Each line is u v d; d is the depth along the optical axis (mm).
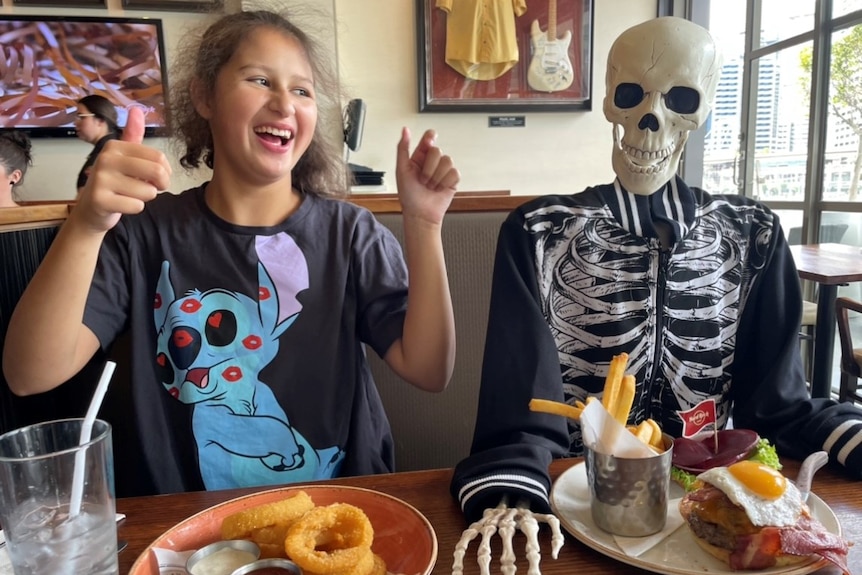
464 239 1387
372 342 978
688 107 793
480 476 619
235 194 965
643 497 558
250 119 887
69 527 477
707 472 551
